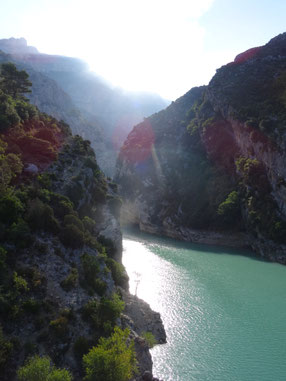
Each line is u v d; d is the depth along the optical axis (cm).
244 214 9200
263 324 4319
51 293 3023
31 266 3167
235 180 10238
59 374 2134
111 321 3016
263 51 13125
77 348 2627
